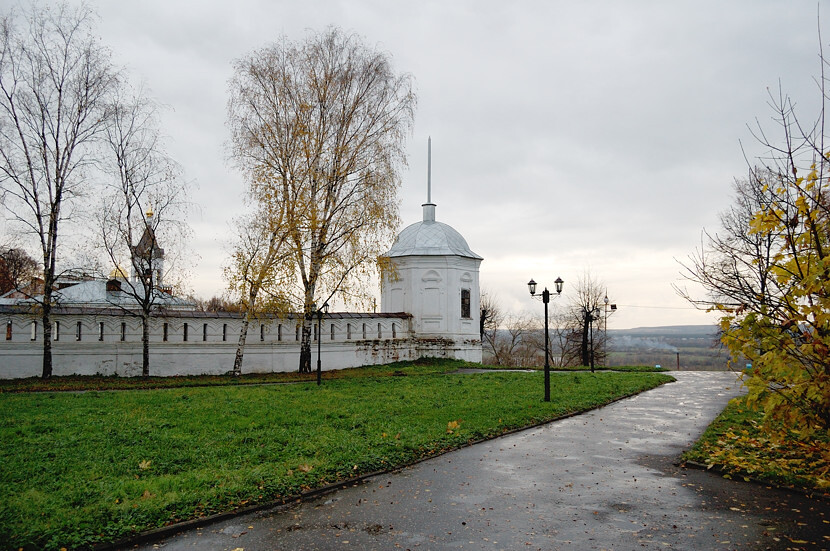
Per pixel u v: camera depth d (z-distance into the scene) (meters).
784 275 9.65
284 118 29.62
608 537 7.86
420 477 10.79
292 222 27.75
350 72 30.42
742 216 27.92
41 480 9.71
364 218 29.83
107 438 12.75
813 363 9.45
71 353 27.61
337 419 15.70
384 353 39.19
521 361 80.81
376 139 30.70
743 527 8.20
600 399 20.77
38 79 25.92
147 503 8.61
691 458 11.81
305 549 7.50
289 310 28.81
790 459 11.31
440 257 42.25
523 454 12.62
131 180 28.03
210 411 16.69
